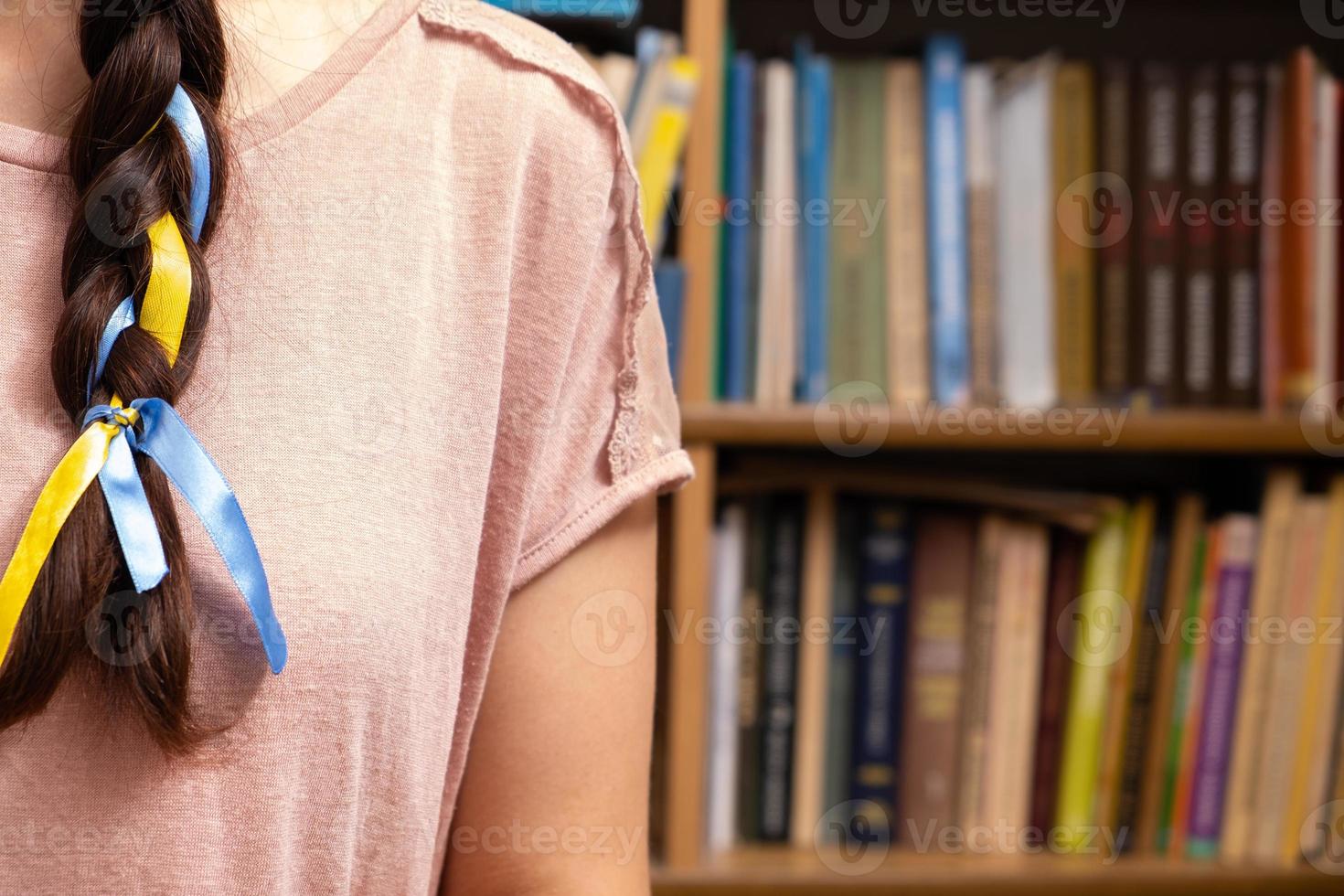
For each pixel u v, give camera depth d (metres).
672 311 1.15
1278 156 1.22
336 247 0.51
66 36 0.49
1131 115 1.22
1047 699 1.24
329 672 0.47
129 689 0.44
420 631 0.51
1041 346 1.21
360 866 0.51
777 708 1.23
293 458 0.48
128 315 0.45
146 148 0.46
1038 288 1.21
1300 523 1.23
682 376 1.17
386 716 0.50
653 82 1.14
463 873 0.59
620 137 0.59
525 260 0.56
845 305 1.21
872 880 1.17
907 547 1.24
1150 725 1.24
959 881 1.18
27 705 0.42
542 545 0.57
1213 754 1.24
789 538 1.23
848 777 1.24
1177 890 1.19
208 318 0.47
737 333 1.19
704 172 1.17
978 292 1.21
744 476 1.22
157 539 0.43
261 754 0.47
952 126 1.20
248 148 0.51
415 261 0.53
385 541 0.49
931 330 1.21
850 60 1.21
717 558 1.22
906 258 1.21
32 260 0.46
